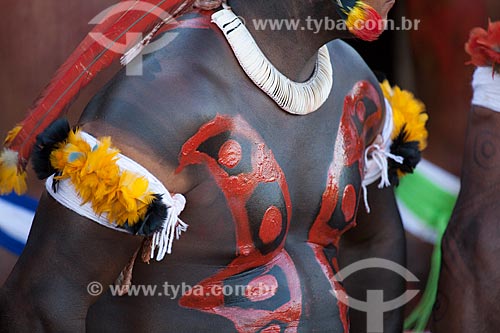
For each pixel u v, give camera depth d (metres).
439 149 8.05
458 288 4.49
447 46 8.10
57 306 3.46
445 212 7.15
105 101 3.54
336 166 3.96
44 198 3.53
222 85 3.65
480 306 4.43
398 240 4.71
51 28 5.22
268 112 3.74
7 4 5.18
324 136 3.94
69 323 3.47
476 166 4.49
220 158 3.64
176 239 3.69
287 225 3.80
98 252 3.47
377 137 4.41
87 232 3.44
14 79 5.19
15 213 4.87
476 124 4.50
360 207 4.56
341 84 4.09
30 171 4.82
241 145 3.67
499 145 4.39
